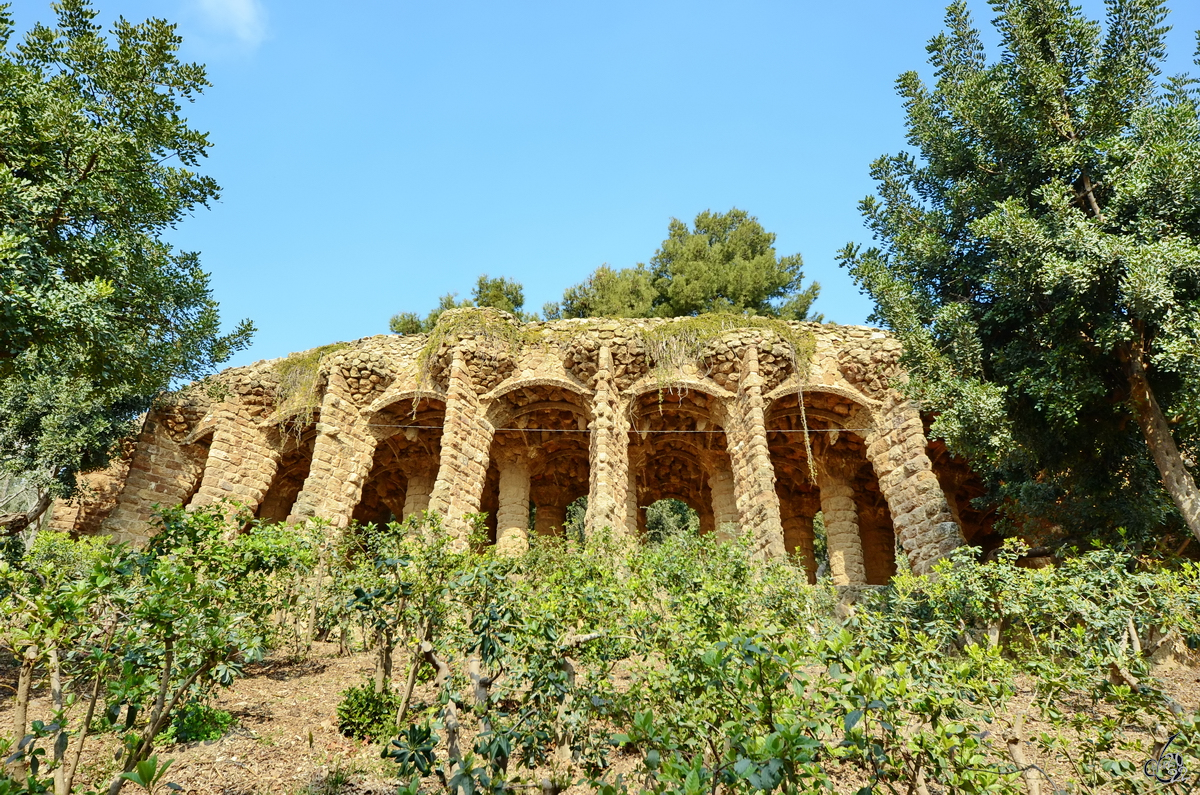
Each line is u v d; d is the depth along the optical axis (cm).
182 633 580
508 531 2219
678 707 595
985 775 443
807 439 1934
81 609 570
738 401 2053
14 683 1017
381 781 722
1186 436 1306
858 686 440
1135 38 1400
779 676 430
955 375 1441
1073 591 905
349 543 1315
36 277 988
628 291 3494
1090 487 1422
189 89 1294
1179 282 1170
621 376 2130
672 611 859
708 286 3406
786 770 350
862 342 2064
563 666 729
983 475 1700
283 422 2350
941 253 1556
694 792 321
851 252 1659
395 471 2886
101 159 1140
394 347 2359
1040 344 1380
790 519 2767
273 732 867
